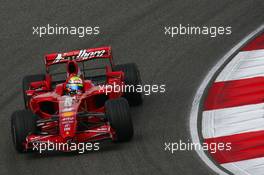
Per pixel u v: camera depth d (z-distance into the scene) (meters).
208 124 52.84
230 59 63.47
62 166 48.09
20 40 72.56
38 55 69.50
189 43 68.25
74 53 56.09
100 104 53.72
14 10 78.19
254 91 56.41
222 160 47.28
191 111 55.50
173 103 57.34
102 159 48.47
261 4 73.81
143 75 63.34
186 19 72.69
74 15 75.94
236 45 66.12
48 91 54.41
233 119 52.78
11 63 68.50
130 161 47.94
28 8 78.38
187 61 64.88
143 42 69.56
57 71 65.69
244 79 58.78
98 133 48.84
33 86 55.34
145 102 58.03
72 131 48.25
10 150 51.84
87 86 52.06
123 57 67.31
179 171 46.06
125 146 50.19
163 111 56.12
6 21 76.25
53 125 51.50
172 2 76.06
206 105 55.97
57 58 55.69
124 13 75.12
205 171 45.75
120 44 69.75
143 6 76.00
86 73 64.25
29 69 67.06
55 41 71.75
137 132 52.69
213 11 73.56
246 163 46.50
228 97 56.38
